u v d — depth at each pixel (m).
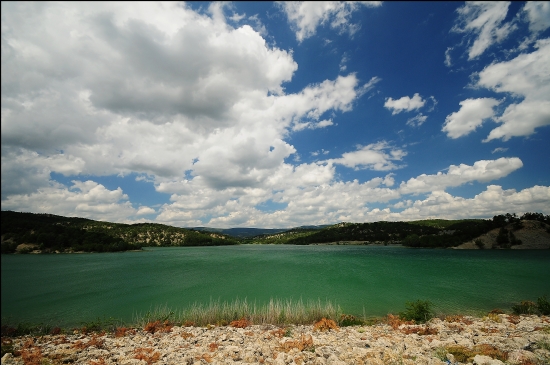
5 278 70.38
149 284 59.12
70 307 38.97
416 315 24.55
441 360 11.53
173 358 14.05
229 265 98.38
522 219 197.25
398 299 39.75
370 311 32.69
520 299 38.81
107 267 95.56
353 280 59.94
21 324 27.48
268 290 49.59
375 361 11.59
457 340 14.66
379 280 59.62
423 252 156.50
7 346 18.55
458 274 68.06
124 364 13.22
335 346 14.55
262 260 118.06
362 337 16.88
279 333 19.59
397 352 12.80
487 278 61.41
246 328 22.66
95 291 51.88
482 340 14.44
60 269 90.69
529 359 10.69
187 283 59.72
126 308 37.66
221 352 14.59
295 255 148.38
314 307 29.45
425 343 14.59
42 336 23.02
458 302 36.88
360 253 156.12
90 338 20.80
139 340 19.14
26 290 53.97
